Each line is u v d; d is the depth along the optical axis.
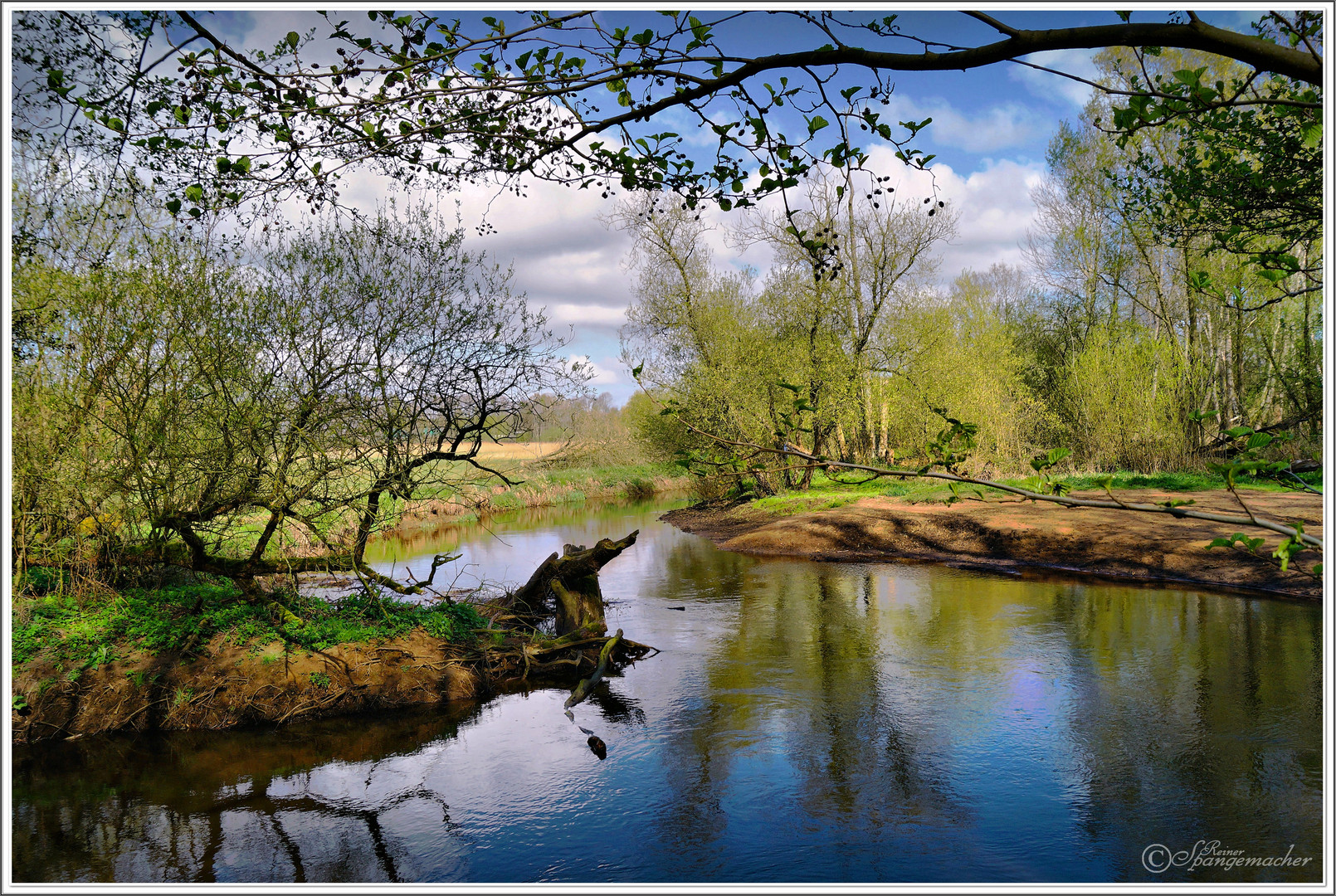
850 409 24.27
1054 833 5.53
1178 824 5.57
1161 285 28.94
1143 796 6.01
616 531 23.64
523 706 8.34
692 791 6.36
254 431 7.65
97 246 7.60
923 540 17.95
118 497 8.27
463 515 26.16
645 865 5.27
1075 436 28.16
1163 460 24.98
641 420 29.59
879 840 5.53
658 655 10.16
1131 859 5.14
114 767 6.83
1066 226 33.62
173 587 9.49
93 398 7.67
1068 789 6.17
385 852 5.47
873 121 3.28
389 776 6.71
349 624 9.09
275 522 8.12
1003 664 9.31
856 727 7.58
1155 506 2.15
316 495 8.25
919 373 26.22
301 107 3.29
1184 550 14.17
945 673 9.07
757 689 8.76
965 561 16.39
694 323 25.61
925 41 2.62
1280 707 7.60
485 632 9.76
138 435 7.70
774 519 22.12
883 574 15.45
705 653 10.23
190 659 7.99
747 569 16.56
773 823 5.82
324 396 8.02
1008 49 2.40
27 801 6.28
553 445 33.47
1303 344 21.84
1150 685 8.35
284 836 5.71
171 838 5.70
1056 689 8.36
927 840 5.50
